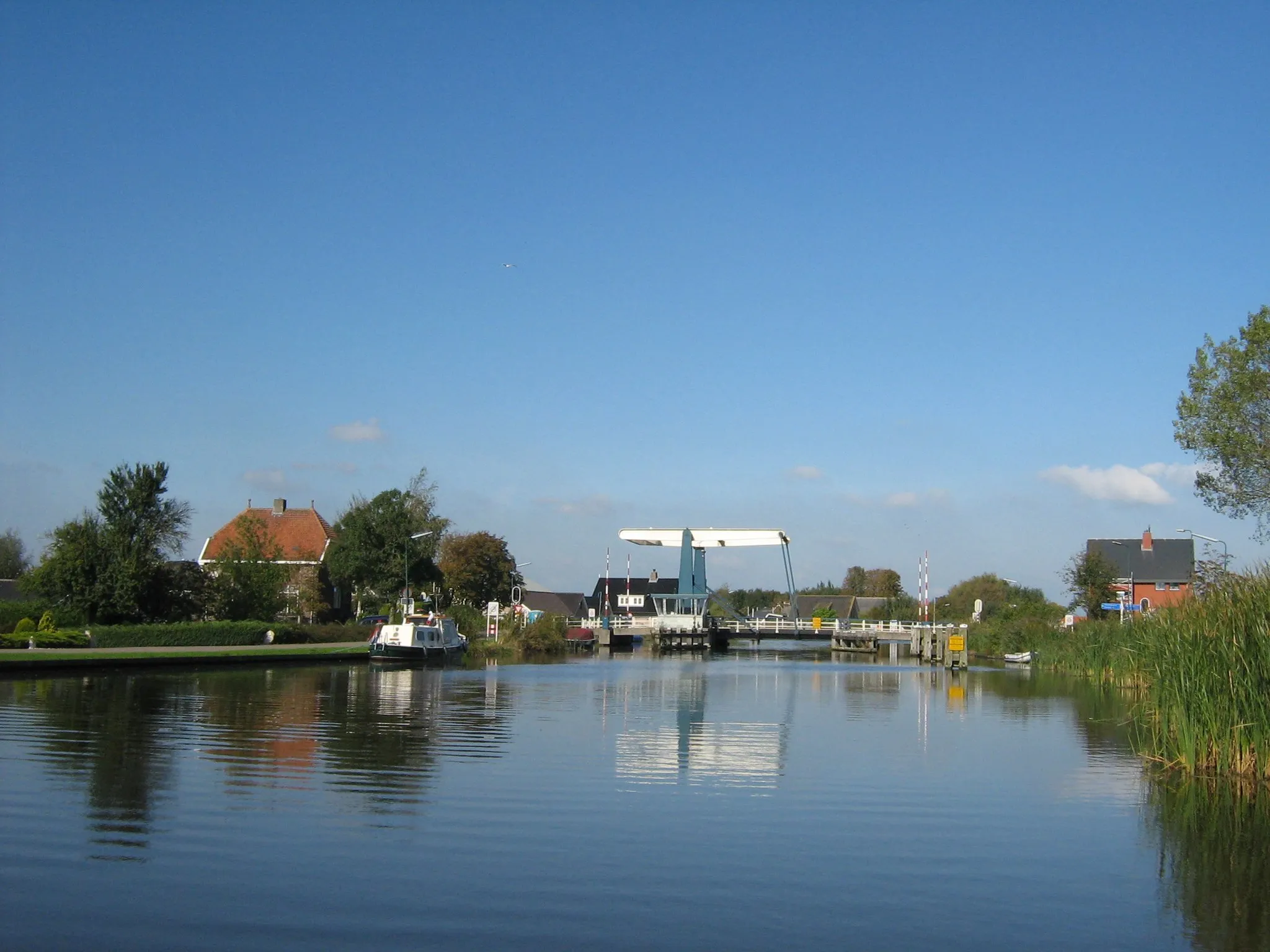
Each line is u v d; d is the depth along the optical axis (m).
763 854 11.27
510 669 43.62
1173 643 17.02
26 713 21.55
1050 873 10.77
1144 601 36.75
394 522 70.00
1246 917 9.53
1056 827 12.70
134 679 31.09
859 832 12.30
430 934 8.71
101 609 49.16
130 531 51.38
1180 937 9.04
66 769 15.00
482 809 12.95
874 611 106.38
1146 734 20.67
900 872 10.73
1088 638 40.38
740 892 9.97
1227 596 16.22
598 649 70.00
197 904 9.25
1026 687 34.50
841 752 18.44
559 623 66.12
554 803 13.46
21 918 8.85
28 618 47.88
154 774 14.74
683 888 10.08
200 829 11.66
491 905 9.45
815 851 11.43
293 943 8.43
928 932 9.05
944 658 50.53
